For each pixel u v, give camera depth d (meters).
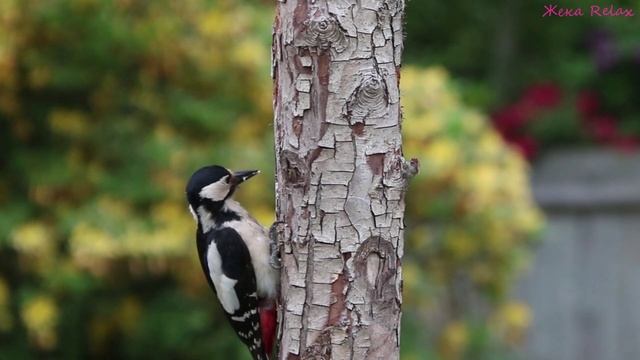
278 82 6.85
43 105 11.86
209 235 8.59
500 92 19.17
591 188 17.48
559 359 17.33
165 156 11.44
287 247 6.93
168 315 11.70
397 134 6.79
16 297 11.39
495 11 19.27
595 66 19.11
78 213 11.04
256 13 12.84
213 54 11.95
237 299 8.42
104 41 11.36
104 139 11.68
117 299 11.81
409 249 13.05
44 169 11.41
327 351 6.86
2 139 11.87
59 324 11.70
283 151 6.81
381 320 6.86
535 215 13.43
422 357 12.63
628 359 17.14
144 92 11.83
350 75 6.60
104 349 12.24
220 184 8.66
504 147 13.41
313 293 6.84
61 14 11.15
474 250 12.90
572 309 17.33
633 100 19.52
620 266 17.19
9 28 11.19
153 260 11.12
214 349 12.07
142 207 11.44
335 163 6.69
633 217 17.17
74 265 10.99
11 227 11.04
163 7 11.59
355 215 6.73
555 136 18.66
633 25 18.75
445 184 12.51
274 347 8.48
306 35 6.57
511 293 17.47
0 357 11.53
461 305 13.96
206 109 11.88
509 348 15.15
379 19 6.60
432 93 13.01
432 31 19.77
